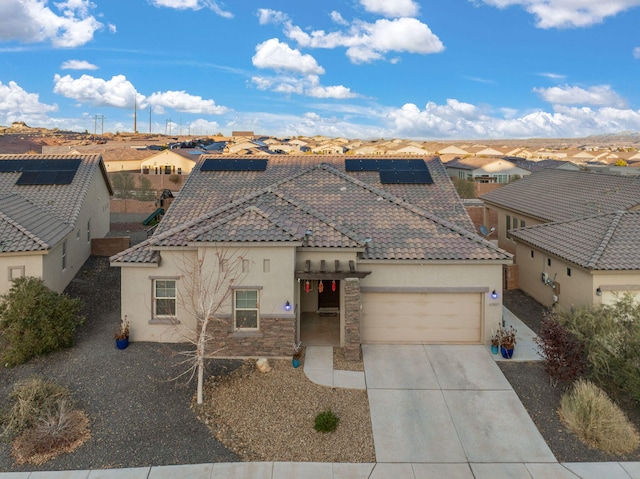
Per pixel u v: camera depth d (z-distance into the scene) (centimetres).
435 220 1716
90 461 962
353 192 1905
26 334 1369
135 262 1484
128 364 1372
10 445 1007
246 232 1433
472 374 1348
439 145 13362
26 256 1662
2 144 9400
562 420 1120
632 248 1650
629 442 1019
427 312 1564
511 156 9794
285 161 2408
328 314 1856
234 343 1440
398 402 1201
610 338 1208
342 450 1009
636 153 10450
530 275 2089
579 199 2469
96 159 2670
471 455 998
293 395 1224
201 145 9931
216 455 987
